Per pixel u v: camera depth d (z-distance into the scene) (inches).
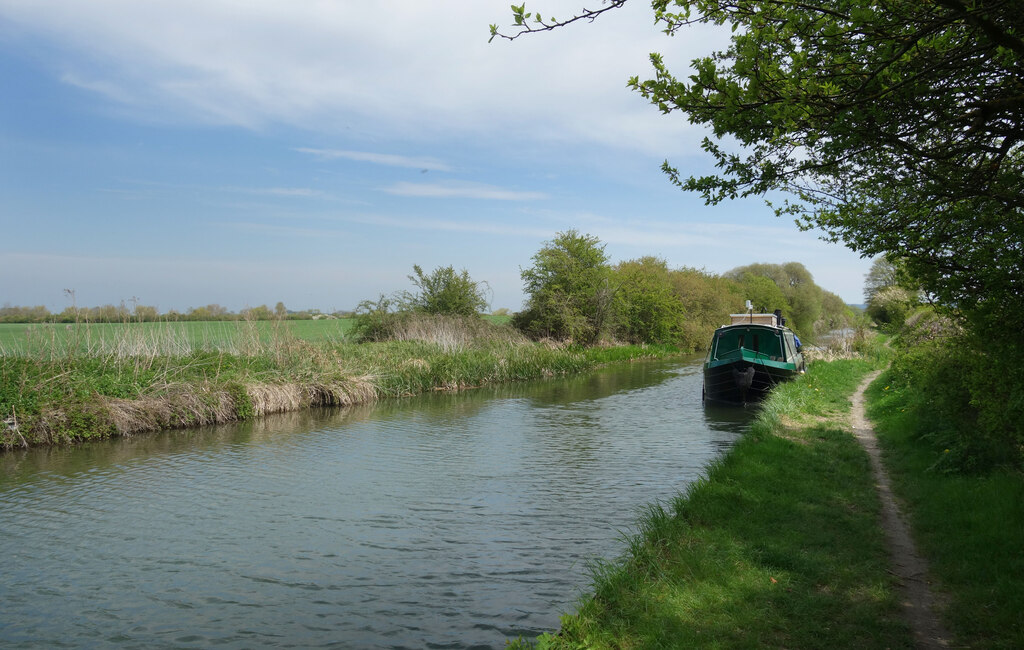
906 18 150.6
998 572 217.2
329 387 805.2
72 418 577.9
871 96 160.9
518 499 394.3
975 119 175.9
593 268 1644.9
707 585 224.4
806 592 216.8
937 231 201.9
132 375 682.2
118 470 474.3
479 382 1036.5
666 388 996.6
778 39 168.2
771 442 451.2
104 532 343.0
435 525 349.1
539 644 188.7
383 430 634.2
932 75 163.6
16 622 246.4
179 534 339.3
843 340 1430.9
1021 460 329.1
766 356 842.2
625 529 335.6
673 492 402.9
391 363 954.7
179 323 860.6
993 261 202.2
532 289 1617.9
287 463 493.7
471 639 228.1
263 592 269.4
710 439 580.4
